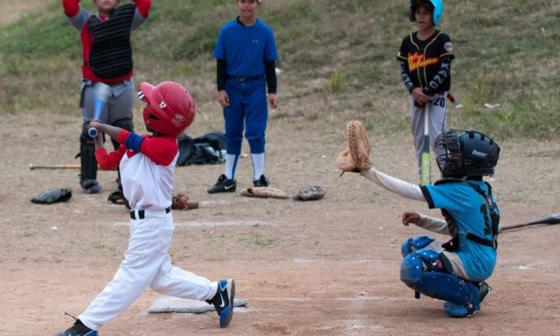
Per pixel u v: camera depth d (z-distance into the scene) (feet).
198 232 82.12
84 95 93.15
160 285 49.14
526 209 87.61
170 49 195.62
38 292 61.57
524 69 158.10
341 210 90.58
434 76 86.58
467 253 50.78
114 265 71.15
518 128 132.16
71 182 109.19
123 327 51.83
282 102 163.43
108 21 90.53
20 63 200.03
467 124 136.77
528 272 65.51
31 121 159.12
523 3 180.65
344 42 183.62
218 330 50.60
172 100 47.32
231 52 96.58
